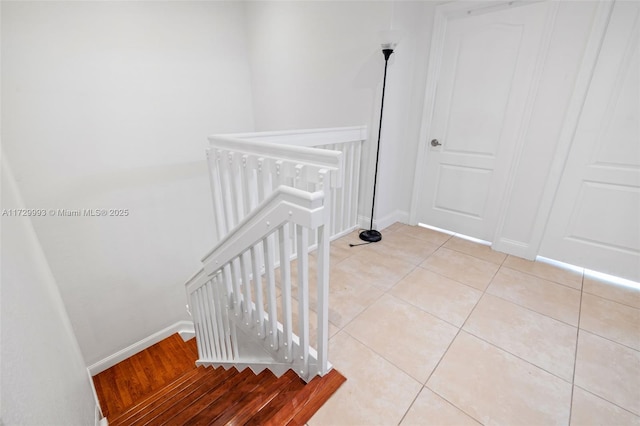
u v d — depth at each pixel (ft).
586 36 6.25
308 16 9.30
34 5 6.75
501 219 8.39
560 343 5.10
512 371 4.54
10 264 3.18
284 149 4.69
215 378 6.02
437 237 9.58
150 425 4.76
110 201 8.83
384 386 4.28
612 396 4.12
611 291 6.59
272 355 5.17
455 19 8.11
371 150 9.11
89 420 4.03
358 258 8.20
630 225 6.63
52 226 7.96
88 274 8.77
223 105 11.16
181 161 10.21
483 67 7.95
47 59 7.16
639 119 6.07
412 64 9.09
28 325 2.85
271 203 3.67
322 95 9.79
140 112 8.94
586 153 6.80
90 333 9.11
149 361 9.58
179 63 9.50
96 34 7.72
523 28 7.10
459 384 4.32
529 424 3.76
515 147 7.82
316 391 4.17
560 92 6.82
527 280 7.07
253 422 3.83
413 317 5.81
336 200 9.12
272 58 10.80
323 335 4.10
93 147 8.26
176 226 10.44
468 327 5.52
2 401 1.71
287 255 3.94
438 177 9.62
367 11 7.97
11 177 6.67
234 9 10.66
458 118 8.74
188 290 6.90
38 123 7.32
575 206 7.22
